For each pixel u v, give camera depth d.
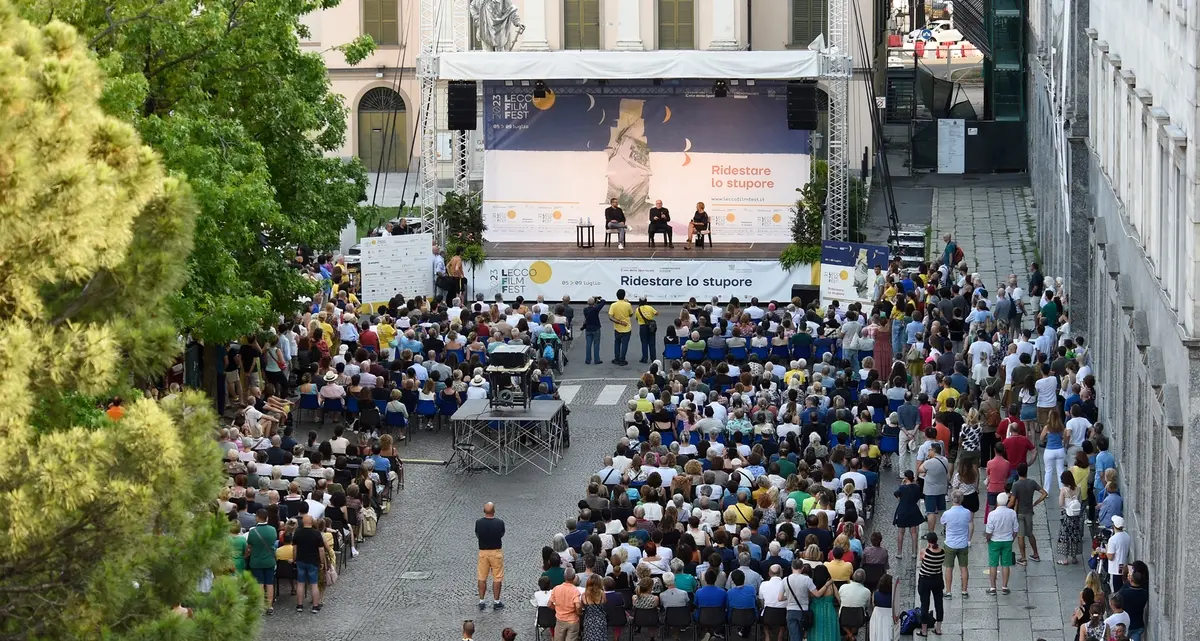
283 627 30.86
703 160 58.94
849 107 68.94
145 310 19.38
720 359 44.53
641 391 39.22
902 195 66.69
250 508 31.98
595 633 28.83
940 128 69.94
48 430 18.88
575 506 37.19
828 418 37.16
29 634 18.02
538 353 46.34
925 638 29.81
